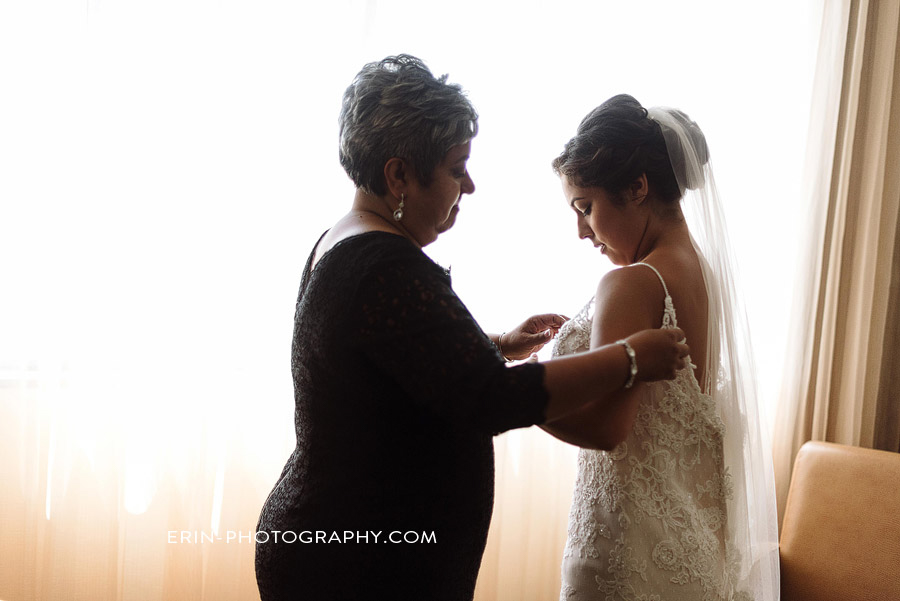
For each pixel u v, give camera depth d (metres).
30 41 2.09
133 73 2.15
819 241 2.68
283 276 2.28
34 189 2.11
